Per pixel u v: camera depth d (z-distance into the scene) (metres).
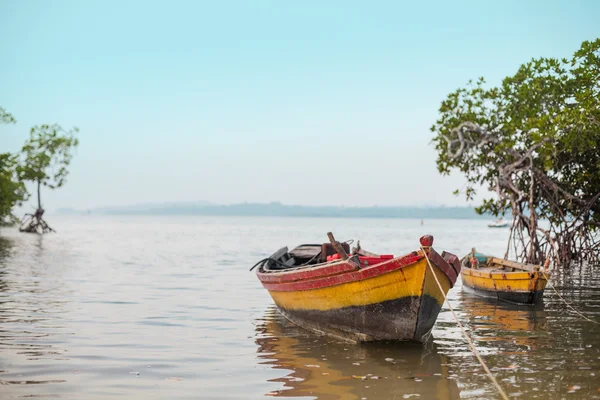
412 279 10.57
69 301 16.69
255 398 8.23
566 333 12.63
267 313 15.50
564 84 25.39
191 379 9.13
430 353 10.80
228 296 18.62
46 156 61.69
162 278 23.56
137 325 13.41
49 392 8.36
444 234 98.06
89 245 47.09
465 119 26.41
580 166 26.67
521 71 26.12
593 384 8.77
